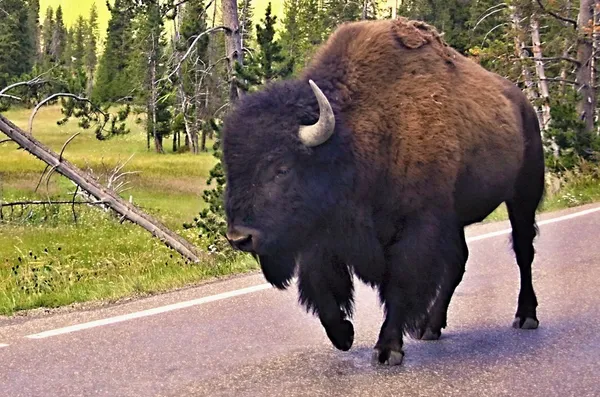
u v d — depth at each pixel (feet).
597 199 50.75
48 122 188.96
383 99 18.25
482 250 32.48
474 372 16.76
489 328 20.57
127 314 22.71
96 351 18.81
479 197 20.21
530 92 89.76
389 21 19.92
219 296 24.86
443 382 16.08
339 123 17.44
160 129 139.54
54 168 44.19
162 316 22.35
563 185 56.08
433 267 17.63
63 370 17.31
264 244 16.76
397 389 15.65
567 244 32.99
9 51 174.40
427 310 17.65
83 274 37.22
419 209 17.75
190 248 41.78
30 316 23.86
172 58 51.31
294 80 18.20
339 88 18.21
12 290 30.17
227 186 16.93
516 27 85.35
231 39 45.57
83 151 148.66
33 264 40.86
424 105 18.40
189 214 77.36
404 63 18.95
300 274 17.83
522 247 22.20
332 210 17.42
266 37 43.09
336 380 16.26
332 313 17.71
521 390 15.53
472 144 19.35
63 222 66.74
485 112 20.16
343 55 18.78
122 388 15.97
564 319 21.18
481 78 21.27
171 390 15.76
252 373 16.80
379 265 17.89
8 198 78.38
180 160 142.41
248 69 42.37
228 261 34.24
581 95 66.95
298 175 16.90
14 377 16.90
